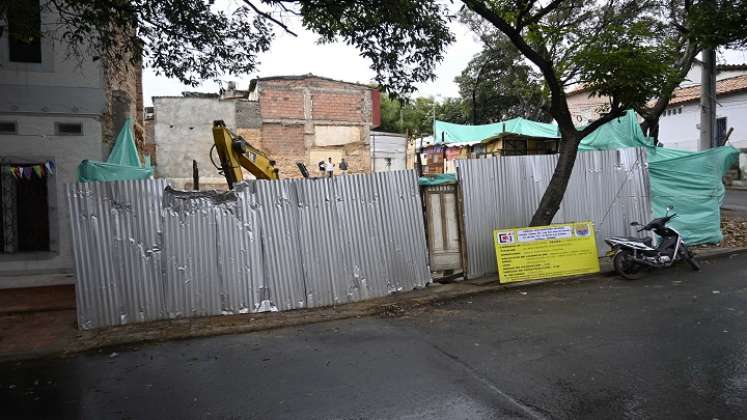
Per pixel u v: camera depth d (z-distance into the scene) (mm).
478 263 9383
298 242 7996
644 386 4418
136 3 7898
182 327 7004
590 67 8461
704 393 4234
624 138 11992
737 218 14109
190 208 7551
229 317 7539
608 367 4875
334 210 8219
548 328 6234
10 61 9508
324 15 8578
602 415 3945
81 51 9828
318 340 6285
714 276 8641
